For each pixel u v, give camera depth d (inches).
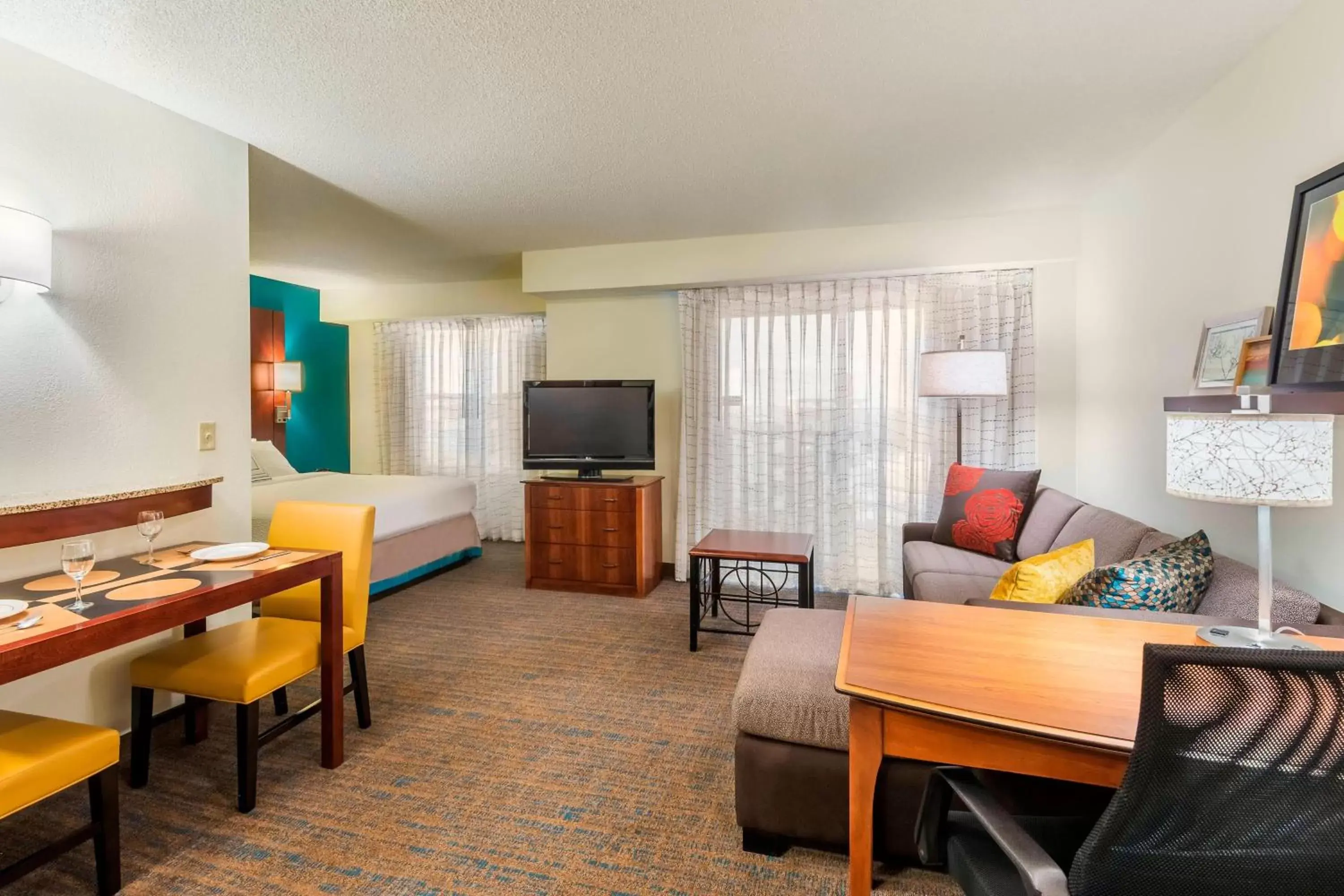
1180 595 67.1
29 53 80.5
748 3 72.5
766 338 174.9
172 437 97.7
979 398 159.8
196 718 90.4
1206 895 32.6
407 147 111.4
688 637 134.7
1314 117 72.0
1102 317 135.6
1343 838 31.2
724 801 76.2
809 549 125.1
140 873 63.7
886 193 135.8
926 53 83.0
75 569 62.4
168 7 71.9
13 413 79.7
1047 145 112.1
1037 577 74.6
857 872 49.2
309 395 236.8
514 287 226.2
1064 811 52.0
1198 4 73.1
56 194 83.4
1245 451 50.5
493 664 119.5
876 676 47.8
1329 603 70.5
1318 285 68.7
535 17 74.6
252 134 105.9
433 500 179.8
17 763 54.7
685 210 146.8
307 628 89.0
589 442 175.0
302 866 64.8
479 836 69.7
